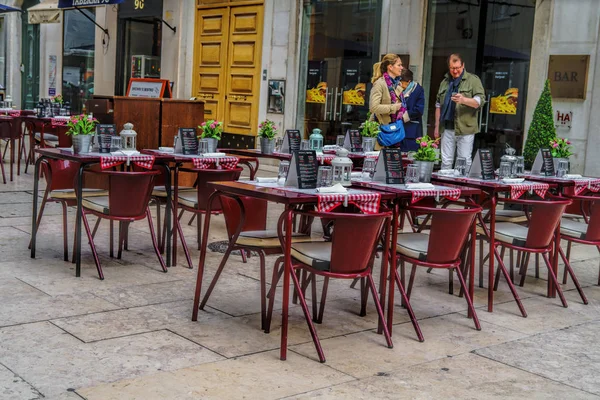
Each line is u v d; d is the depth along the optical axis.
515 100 10.17
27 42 20.94
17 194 9.59
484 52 10.49
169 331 4.75
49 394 3.70
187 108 9.59
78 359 4.18
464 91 9.05
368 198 4.62
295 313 5.34
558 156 7.13
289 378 4.11
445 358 4.61
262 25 13.62
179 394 3.79
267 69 13.57
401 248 5.17
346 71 12.30
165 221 6.84
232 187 4.84
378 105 8.66
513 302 6.07
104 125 6.32
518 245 5.87
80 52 18.45
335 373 4.23
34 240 6.41
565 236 6.45
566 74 9.62
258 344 4.63
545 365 4.60
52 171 6.38
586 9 9.42
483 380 4.28
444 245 5.04
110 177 5.86
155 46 15.99
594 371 4.54
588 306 6.09
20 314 4.89
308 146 8.18
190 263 6.45
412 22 11.17
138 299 5.41
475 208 5.14
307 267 4.62
